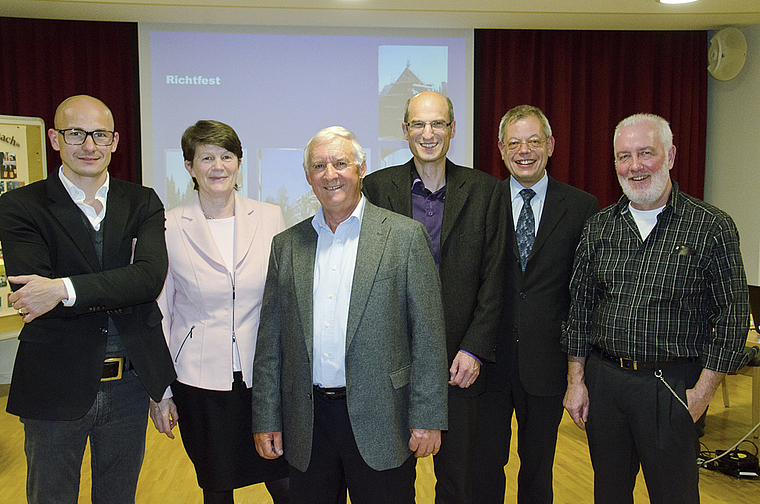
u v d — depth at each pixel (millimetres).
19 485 2875
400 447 1548
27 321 1477
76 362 1618
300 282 1605
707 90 5207
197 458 1882
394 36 4727
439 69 4781
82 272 1627
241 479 1898
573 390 1951
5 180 4250
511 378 2068
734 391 4547
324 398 1581
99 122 1652
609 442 1821
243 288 1891
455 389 1896
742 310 1650
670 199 1761
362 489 1566
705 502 2684
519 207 2180
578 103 4996
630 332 1745
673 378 1709
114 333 1716
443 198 2006
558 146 4953
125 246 1717
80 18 4465
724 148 5090
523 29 4859
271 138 4641
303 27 4645
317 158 1548
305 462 1569
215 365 1846
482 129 4945
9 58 4504
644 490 2740
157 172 4578
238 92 4605
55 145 1671
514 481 2840
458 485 1922
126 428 1757
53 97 4562
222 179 1880
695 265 1692
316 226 1665
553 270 2049
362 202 1656
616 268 1804
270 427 1655
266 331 1693
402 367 1562
